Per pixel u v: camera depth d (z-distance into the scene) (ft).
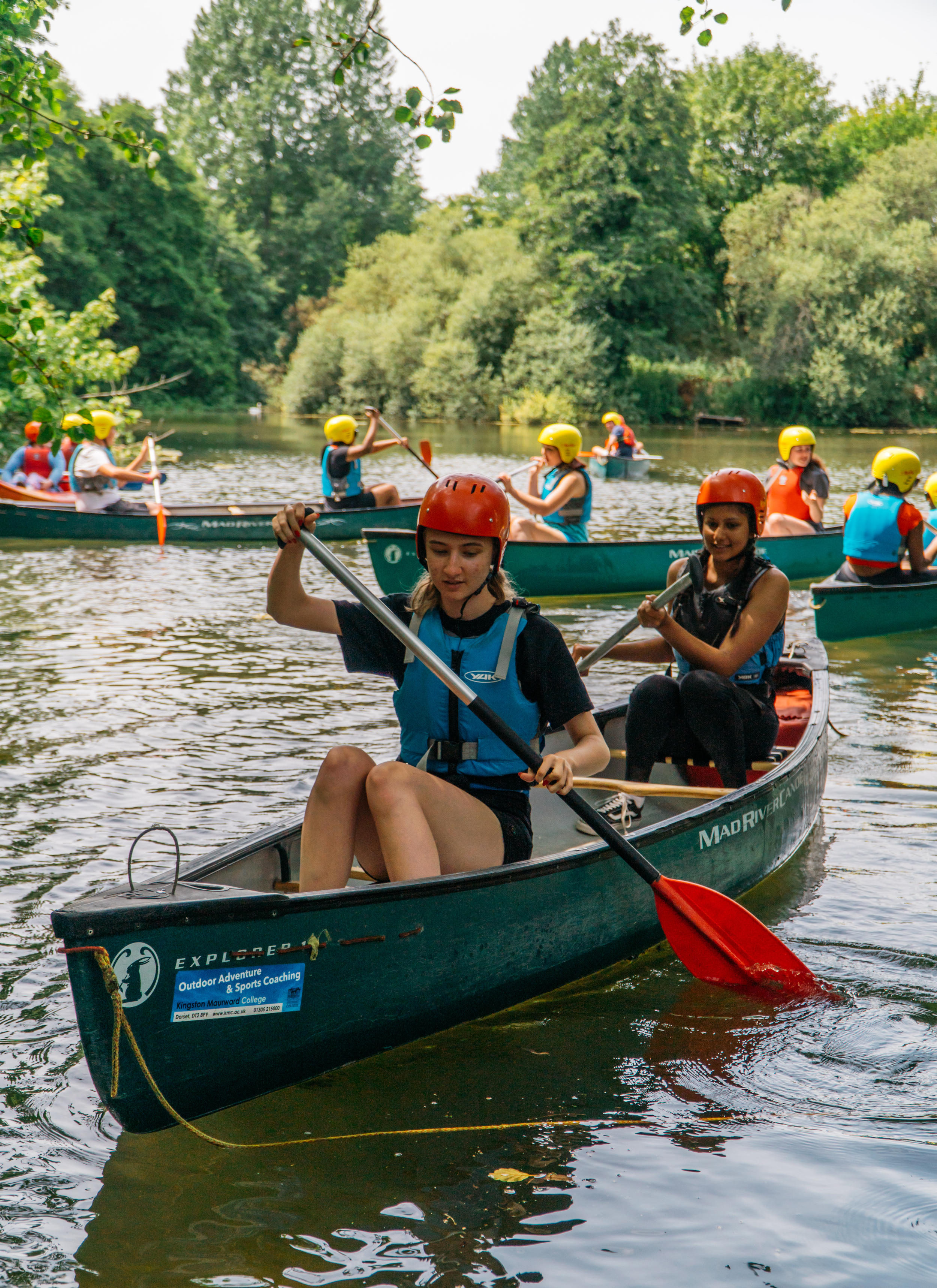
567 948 10.36
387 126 207.21
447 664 9.38
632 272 122.93
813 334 129.49
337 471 38.50
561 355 125.59
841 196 136.05
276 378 166.91
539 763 9.09
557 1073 9.04
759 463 77.00
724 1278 6.68
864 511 26.55
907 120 179.01
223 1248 6.91
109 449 38.83
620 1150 7.97
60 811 14.10
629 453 64.85
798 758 13.29
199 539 37.52
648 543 30.68
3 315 17.43
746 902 12.26
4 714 18.29
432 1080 8.91
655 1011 10.12
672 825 10.98
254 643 23.66
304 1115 8.39
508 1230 7.10
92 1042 7.41
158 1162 7.79
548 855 12.30
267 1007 8.21
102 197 120.67
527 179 134.21
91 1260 6.79
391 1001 9.00
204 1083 8.06
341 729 17.85
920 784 16.08
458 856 9.41
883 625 26.48
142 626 25.03
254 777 15.48
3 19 17.79
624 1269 6.76
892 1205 7.35
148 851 12.84
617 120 124.88
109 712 18.48
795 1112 8.49
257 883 10.02
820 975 10.63
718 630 13.55
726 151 157.48
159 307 129.18
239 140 200.64
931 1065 9.14
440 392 132.98
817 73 158.92
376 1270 6.73
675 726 13.82
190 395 138.21
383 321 142.82
